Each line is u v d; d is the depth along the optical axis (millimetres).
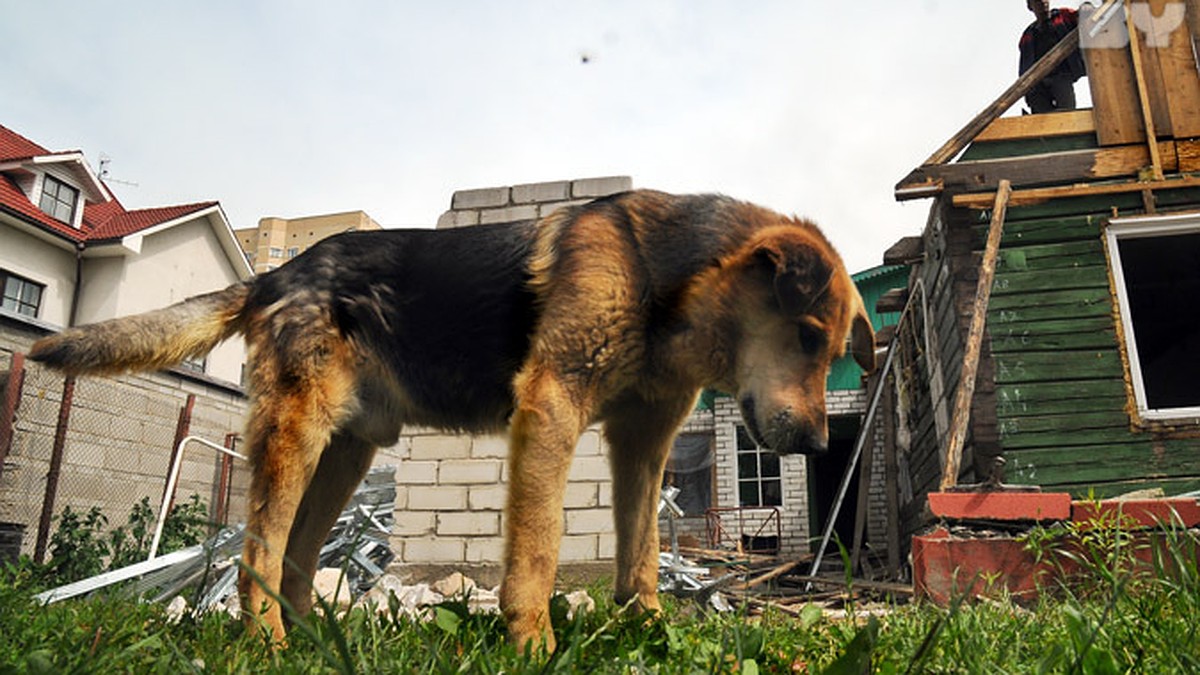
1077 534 4254
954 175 8320
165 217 18938
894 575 10875
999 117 8414
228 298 3820
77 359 3621
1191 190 7988
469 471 6996
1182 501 5066
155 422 12258
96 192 18391
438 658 2098
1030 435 7750
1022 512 5500
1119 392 7707
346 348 3525
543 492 2910
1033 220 8250
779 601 7102
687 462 16922
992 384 7926
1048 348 7922
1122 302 7871
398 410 3684
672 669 2268
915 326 12000
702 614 4379
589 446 6719
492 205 7457
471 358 3459
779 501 16531
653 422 3588
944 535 5504
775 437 3369
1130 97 8250
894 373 13562
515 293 3350
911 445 12727
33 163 16875
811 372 3445
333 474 3807
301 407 3377
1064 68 8805
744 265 3379
